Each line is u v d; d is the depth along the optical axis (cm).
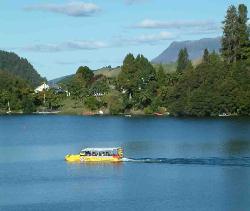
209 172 15912
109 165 17188
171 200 12925
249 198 13038
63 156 19812
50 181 15125
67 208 12412
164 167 16725
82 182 14900
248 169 16275
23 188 14338
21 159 19188
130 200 12975
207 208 12269
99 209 12325
